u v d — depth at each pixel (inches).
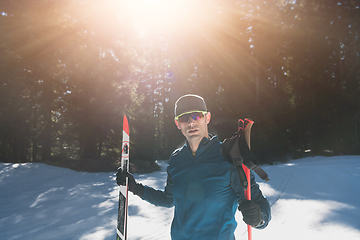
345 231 131.0
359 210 172.4
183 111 52.2
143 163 753.0
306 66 1126.4
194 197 49.4
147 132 975.0
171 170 56.4
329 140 1031.6
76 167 573.0
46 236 148.3
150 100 1176.2
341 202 197.6
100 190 323.9
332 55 1091.3
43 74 759.1
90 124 810.8
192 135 51.6
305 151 1047.0
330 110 1042.1
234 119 1107.9
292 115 1091.3
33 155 1003.3
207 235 47.8
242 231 136.9
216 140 53.0
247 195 45.2
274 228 139.7
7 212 218.7
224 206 48.5
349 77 1034.7
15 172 454.0
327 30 1091.9
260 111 1106.1
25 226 173.5
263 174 43.5
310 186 277.1
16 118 807.7
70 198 273.7
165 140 1561.3
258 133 1058.7
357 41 1041.5
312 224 144.2
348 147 985.5
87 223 171.2
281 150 983.0
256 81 1203.2
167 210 192.2
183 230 50.3
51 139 923.4
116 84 869.8
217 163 49.4
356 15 1032.8
